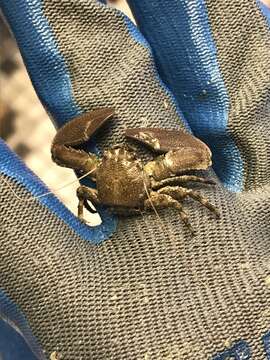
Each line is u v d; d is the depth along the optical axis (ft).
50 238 0.34
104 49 0.36
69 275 0.34
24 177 0.35
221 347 0.33
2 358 0.45
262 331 0.33
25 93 0.75
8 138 0.74
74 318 0.33
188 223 0.34
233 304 0.33
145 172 0.34
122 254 0.34
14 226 0.34
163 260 0.34
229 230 0.35
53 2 0.36
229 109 0.38
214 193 0.36
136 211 0.34
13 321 0.36
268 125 0.38
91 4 0.36
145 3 0.37
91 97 0.36
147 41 0.38
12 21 0.36
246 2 0.37
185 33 0.37
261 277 0.34
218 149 0.39
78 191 0.35
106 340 0.33
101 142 0.36
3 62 0.76
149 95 0.37
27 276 0.34
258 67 0.37
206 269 0.34
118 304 0.33
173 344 0.33
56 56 0.36
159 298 0.33
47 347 0.34
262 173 0.38
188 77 0.38
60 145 0.35
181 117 0.38
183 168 0.33
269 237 0.36
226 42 0.37
